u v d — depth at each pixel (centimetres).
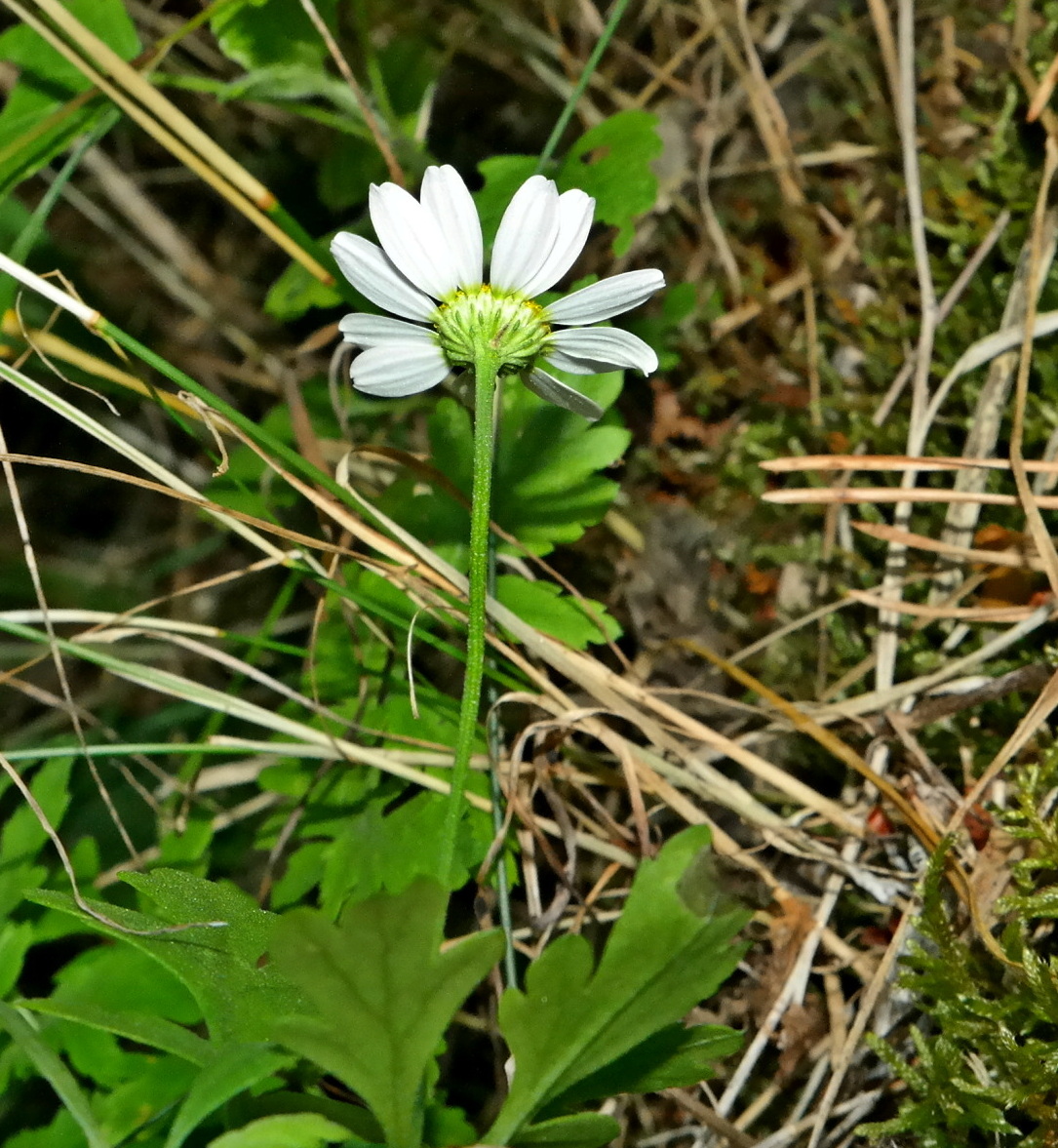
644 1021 32
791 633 41
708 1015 38
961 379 40
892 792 37
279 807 40
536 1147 32
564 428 39
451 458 40
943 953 35
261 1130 31
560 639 38
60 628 45
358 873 38
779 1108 37
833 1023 37
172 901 33
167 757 45
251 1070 31
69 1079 33
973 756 38
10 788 43
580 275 44
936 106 42
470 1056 40
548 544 39
